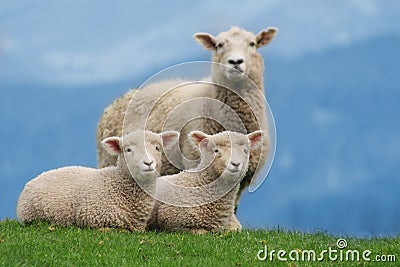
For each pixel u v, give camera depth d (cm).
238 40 3744
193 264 2783
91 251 2903
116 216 3198
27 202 3306
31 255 2833
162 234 3222
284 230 3566
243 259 2917
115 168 3266
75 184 3262
